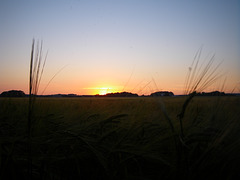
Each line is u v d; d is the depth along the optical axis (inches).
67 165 41.3
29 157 35.5
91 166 41.9
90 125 66.0
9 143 38.7
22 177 35.4
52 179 37.1
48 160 38.4
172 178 35.6
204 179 34.6
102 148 42.5
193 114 61.9
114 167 38.2
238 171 34.2
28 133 36.7
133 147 42.9
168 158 40.5
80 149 46.1
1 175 32.8
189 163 38.4
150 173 40.3
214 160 35.3
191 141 40.4
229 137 39.1
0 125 59.6
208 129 45.5
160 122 65.9
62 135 48.3
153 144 45.8
